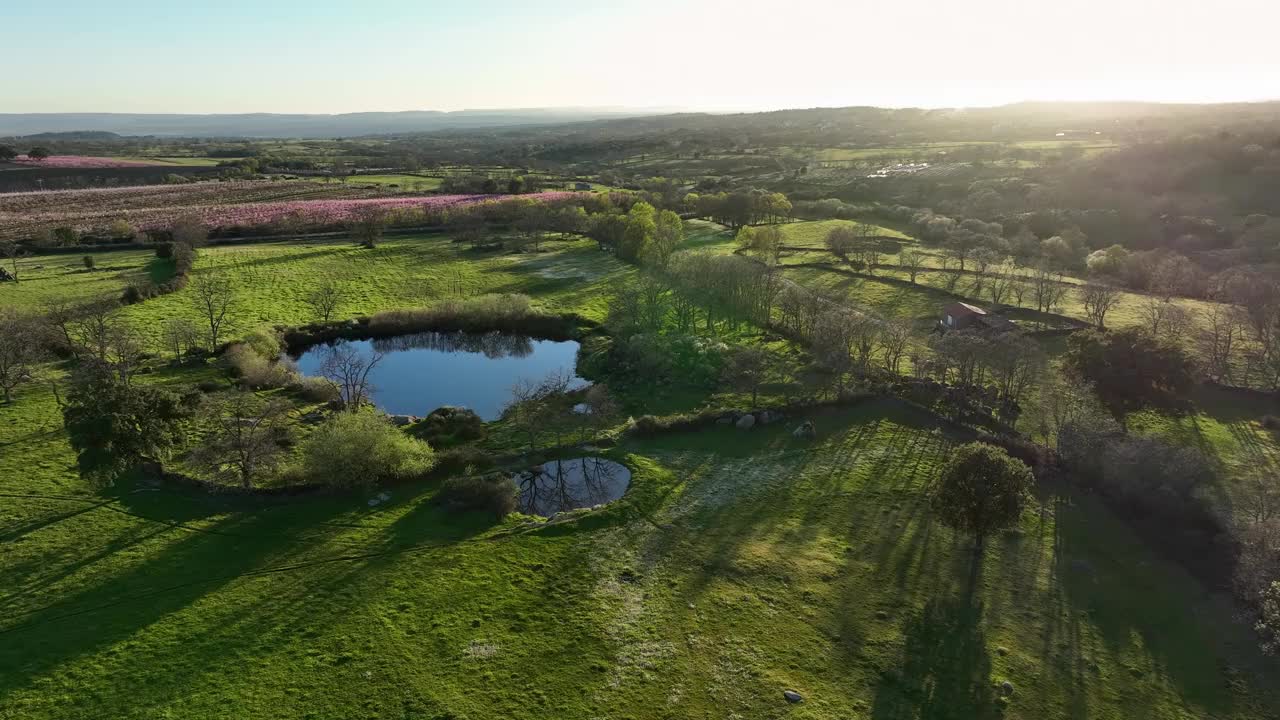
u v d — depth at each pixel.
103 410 43.34
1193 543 39.66
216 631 32.75
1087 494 45.81
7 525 40.16
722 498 45.75
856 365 64.94
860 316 72.44
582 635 33.38
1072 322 78.25
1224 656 32.22
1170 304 78.44
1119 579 37.56
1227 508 41.88
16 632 32.06
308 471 46.56
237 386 61.59
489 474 48.50
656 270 94.50
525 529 42.09
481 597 35.88
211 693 29.22
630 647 32.62
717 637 33.31
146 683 29.56
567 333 82.31
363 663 31.19
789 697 29.62
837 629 33.88
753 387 63.03
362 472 45.62
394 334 82.62
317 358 74.88
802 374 66.50
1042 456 48.94
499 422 59.34
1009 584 37.12
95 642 31.69
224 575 36.91
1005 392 56.81
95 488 44.00
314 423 55.66
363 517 43.06
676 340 72.56
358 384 64.12
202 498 44.19
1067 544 40.69
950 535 41.47
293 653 31.61
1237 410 57.53
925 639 33.19
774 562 39.06
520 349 81.44
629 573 38.19
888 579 37.59
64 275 91.94
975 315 76.50
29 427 51.75
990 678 30.80
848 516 43.59
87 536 39.56
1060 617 34.72
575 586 37.03
